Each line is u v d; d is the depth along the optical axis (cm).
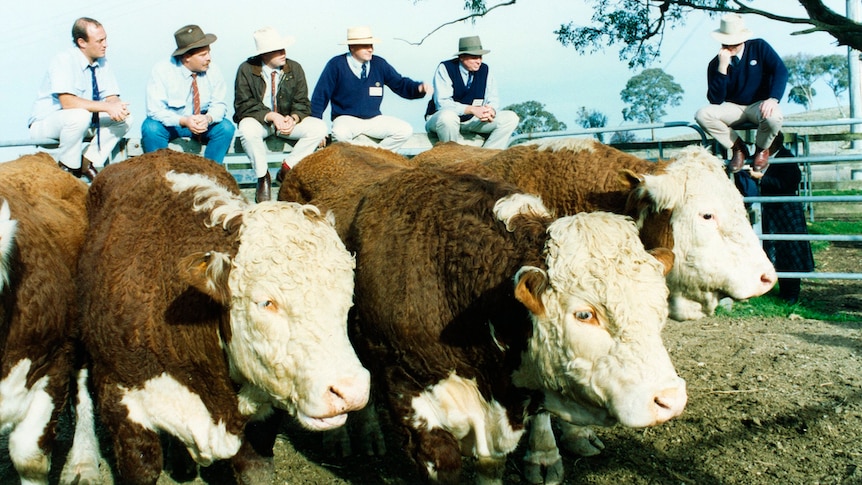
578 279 339
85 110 788
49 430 439
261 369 364
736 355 712
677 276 514
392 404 417
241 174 1080
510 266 377
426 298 402
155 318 402
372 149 682
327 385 346
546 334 353
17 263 404
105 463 544
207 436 414
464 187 426
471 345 396
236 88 862
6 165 538
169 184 446
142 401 414
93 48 800
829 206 1823
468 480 497
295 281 354
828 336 766
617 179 527
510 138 1032
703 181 504
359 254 440
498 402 400
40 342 420
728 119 839
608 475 502
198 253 361
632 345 333
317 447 569
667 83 4134
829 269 1184
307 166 634
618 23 1336
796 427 551
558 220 362
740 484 479
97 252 437
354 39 886
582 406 380
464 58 938
